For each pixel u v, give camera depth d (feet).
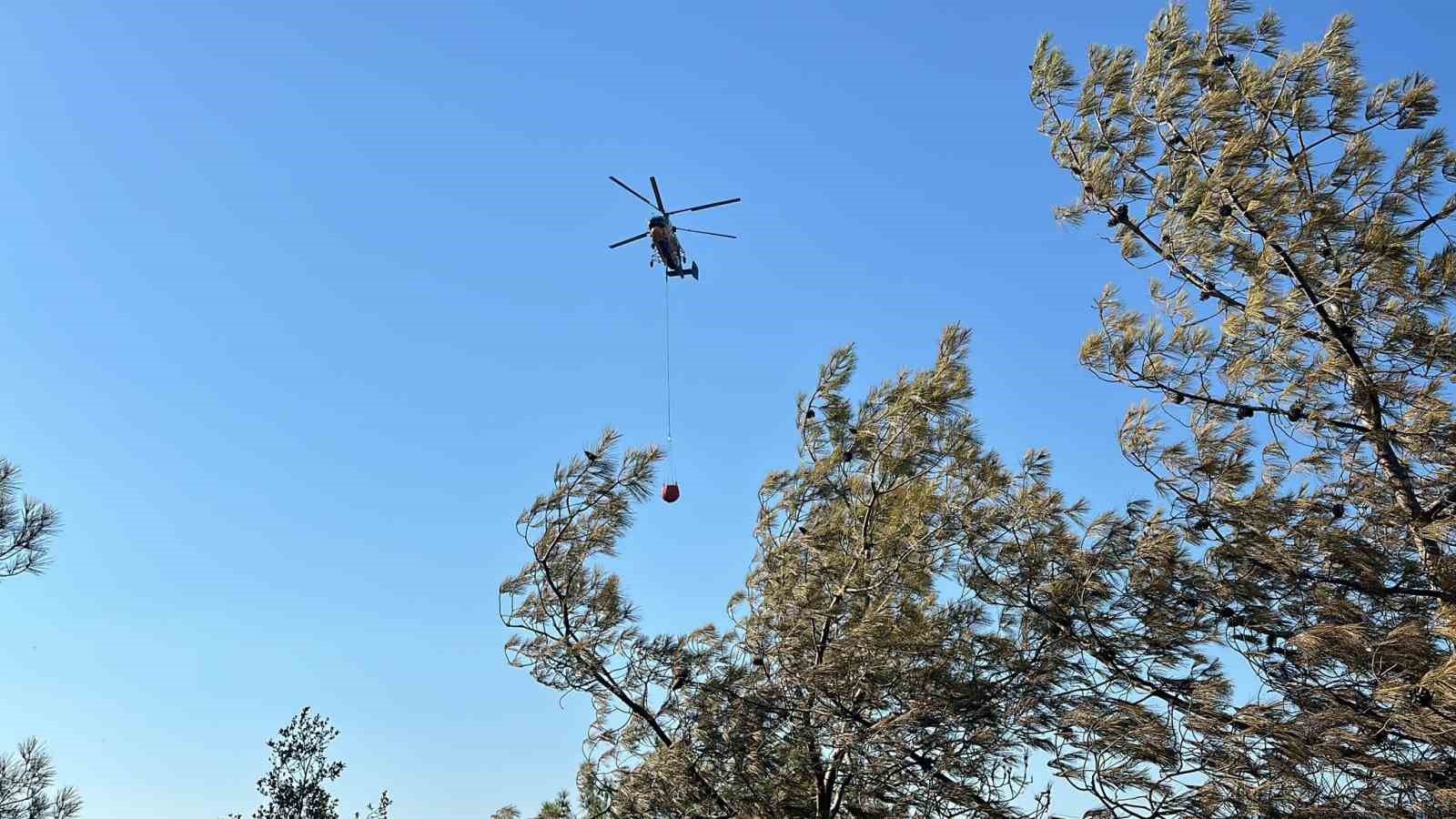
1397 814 24.43
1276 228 31.09
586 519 33.17
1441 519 28.58
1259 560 28.76
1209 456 29.91
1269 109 32.14
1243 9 33.83
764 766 29.96
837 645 29.66
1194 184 32.17
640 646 31.99
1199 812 25.16
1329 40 31.81
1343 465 30.71
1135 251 34.35
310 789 77.46
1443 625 26.12
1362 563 28.37
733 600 34.24
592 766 31.89
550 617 32.50
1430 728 24.07
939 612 30.71
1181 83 33.83
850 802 29.30
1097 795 26.02
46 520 28.48
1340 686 27.14
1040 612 29.73
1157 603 29.07
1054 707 28.25
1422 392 28.86
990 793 27.58
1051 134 36.17
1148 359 31.78
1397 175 30.32
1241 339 31.19
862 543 31.14
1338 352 30.09
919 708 28.22
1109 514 29.96
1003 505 31.04
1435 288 28.76
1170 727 25.94
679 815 29.71
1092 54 35.27
